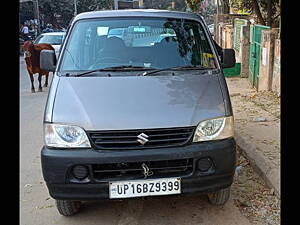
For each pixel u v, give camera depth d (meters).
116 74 3.70
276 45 8.30
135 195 3.08
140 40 4.14
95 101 3.25
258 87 9.38
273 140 5.33
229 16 20.05
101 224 3.48
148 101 3.24
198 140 3.14
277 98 8.09
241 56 11.67
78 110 3.19
